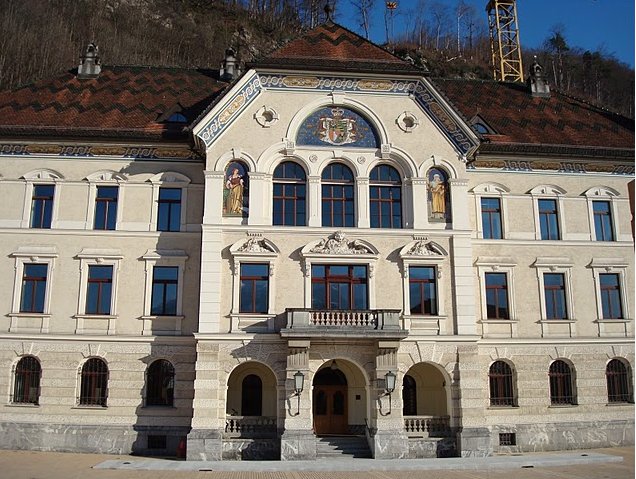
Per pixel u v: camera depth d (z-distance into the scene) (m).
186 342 31.39
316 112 33.47
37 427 30.45
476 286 33.75
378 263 31.77
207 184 31.73
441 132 33.56
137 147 33.47
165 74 41.22
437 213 32.75
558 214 35.38
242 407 32.41
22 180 32.75
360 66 33.56
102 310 31.89
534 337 33.56
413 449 29.59
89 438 30.47
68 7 94.75
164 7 108.25
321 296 31.31
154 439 30.66
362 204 32.41
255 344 30.02
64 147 33.19
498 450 31.86
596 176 36.06
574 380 33.62
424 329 31.33
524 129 37.59
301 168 32.91
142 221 32.81
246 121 32.75
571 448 32.75
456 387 30.73
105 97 37.19
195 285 32.22
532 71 43.47
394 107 33.72
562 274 34.78
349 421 32.69
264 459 28.84
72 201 32.75
